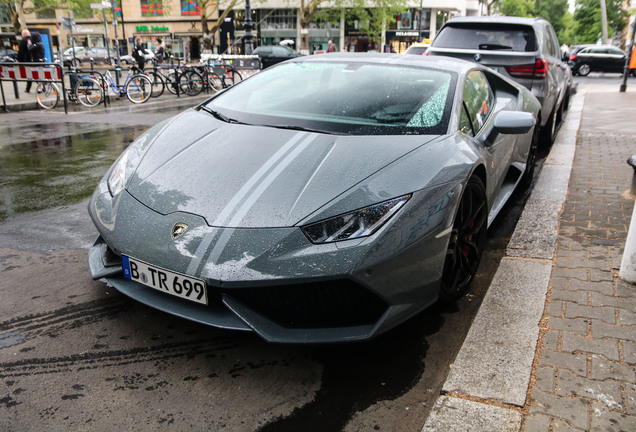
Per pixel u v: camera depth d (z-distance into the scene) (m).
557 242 3.50
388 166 2.38
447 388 2.05
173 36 48.06
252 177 2.36
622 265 2.94
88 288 2.81
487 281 3.07
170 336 2.40
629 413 1.92
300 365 2.23
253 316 2.10
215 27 35.41
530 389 2.05
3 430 1.80
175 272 2.12
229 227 2.13
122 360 2.21
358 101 3.04
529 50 6.33
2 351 2.23
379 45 47.62
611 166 5.64
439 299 2.62
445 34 6.98
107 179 2.72
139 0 47.81
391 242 2.13
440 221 2.32
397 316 2.23
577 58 26.11
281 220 2.13
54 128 8.19
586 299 2.74
